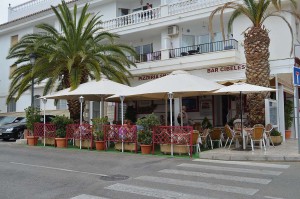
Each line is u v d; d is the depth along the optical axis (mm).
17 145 18047
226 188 7270
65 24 20078
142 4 27188
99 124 15430
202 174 8945
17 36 34406
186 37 23641
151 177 8570
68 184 7844
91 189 7305
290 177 8422
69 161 11625
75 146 16734
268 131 14383
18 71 19922
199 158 12195
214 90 14102
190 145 12625
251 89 12875
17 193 7000
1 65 35656
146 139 13586
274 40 19500
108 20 26266
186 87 13602
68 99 19500
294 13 16250
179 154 13031
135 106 26125
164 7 23328
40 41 18000
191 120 21828
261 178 8328
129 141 14305
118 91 16266
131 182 7988
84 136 15844
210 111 22562
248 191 6977
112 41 19875
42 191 7160
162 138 13344
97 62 18688
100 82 17047
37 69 18219
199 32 23391
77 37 19125
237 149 13750
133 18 25266
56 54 18078
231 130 14469
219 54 19969
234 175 8766
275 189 7141
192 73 21625
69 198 6555
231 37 21266
